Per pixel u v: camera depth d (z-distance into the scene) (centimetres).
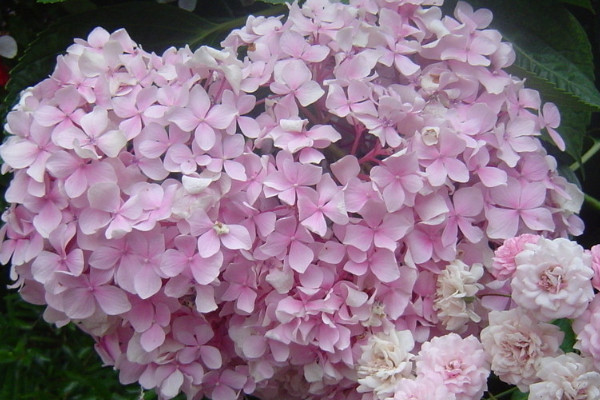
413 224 66
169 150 65
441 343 63
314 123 68
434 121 66
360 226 65
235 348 67
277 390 70
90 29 77
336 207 64
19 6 83
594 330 60
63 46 76
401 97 67
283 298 65
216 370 68
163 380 67
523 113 70
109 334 68
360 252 65
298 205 64
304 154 65
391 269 65
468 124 67
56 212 65
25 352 82
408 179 65
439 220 65
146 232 64
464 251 67
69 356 82
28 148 66
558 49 76
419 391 61
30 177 66
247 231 64
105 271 65
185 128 65
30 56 75
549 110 71
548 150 76
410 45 68
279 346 65
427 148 66
